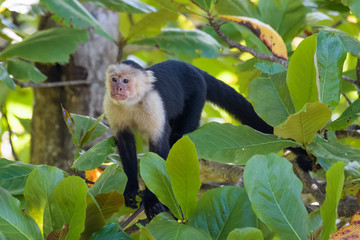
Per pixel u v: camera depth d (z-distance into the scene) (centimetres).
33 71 1070
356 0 793
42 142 1296
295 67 576
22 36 1129
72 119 769
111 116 880
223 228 501
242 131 601
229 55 1438
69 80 1287
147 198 749
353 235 442
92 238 504
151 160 534
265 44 854
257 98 644
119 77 871
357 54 741
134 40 1173
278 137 607
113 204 537
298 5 946
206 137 594
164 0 877
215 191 516
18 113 1622
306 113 545
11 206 464
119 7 1042
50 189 516
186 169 502
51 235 475
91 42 1290
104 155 678
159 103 879
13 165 645
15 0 1028
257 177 469
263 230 502
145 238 471
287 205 468
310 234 481
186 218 516
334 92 632
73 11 994
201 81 998
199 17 896
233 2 915
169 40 1142
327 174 448
